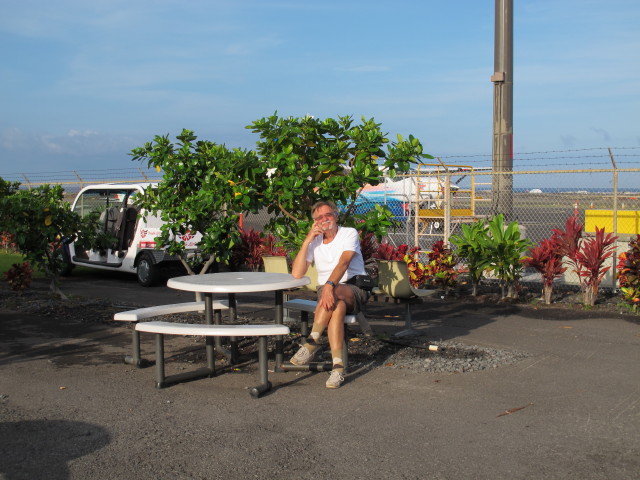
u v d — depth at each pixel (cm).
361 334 769
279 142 748
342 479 390
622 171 1152
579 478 389
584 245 1048
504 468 404
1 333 816
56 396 555
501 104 1421
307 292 1166
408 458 419
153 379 607
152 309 644
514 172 1230
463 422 484
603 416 496
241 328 541
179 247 857
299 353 612
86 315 931
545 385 577
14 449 439
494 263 1055
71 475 398
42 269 1103
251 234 1320
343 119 764
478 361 654
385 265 777
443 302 1065
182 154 797
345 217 760
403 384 581
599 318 911
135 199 884
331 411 510
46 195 1116
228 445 443
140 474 399
